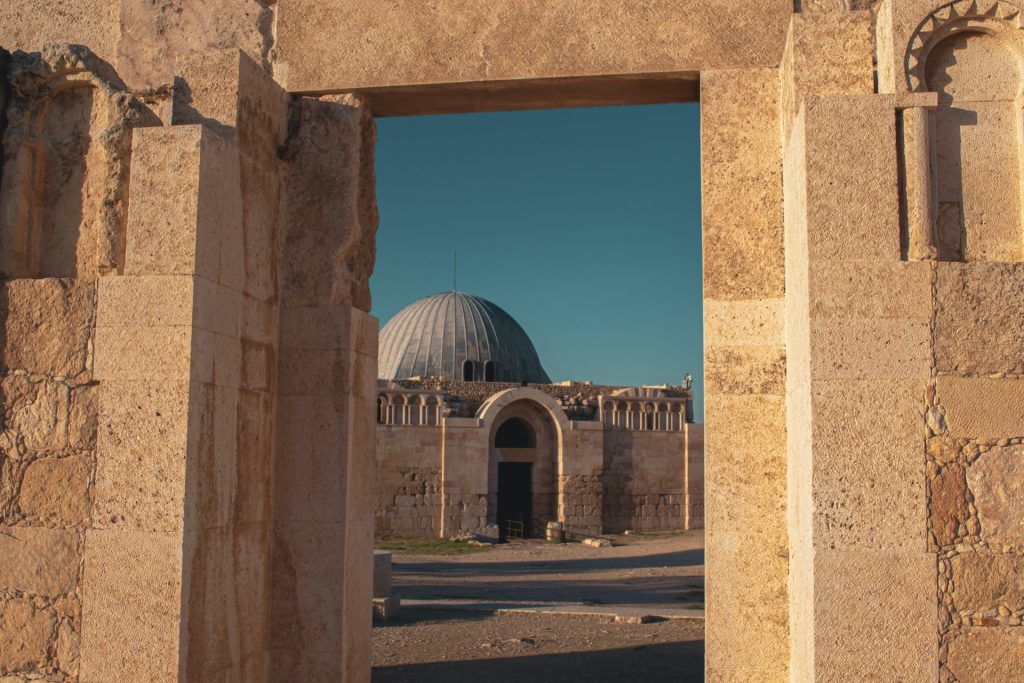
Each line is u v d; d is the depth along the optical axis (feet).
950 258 17.13
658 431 130.21
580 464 123.54
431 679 30.73
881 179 16.63
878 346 16.25
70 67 20.86
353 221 22.75
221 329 19.51
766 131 21.47
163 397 18.20
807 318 16.61
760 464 20.43
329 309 22.40
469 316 155.12
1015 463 15.80
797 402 18.30
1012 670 15.39
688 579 73.82
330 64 23.24
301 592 21.67
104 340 18.67
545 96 23.75
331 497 21.86
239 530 20.29
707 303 21.12
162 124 23.02
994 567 15.62
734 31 21.90
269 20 23.98
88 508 18.54
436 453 116.37
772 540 20.20
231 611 19.83
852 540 15.92
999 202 17.24
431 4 23.08
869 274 16.43
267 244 21.97
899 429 16.03
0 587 18.71
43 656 18.40
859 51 19.26
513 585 68.18
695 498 130.52
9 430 19.13
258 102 21.56
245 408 20.66
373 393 24.08
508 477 130.00
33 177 20.95
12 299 19.44
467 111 24.90
